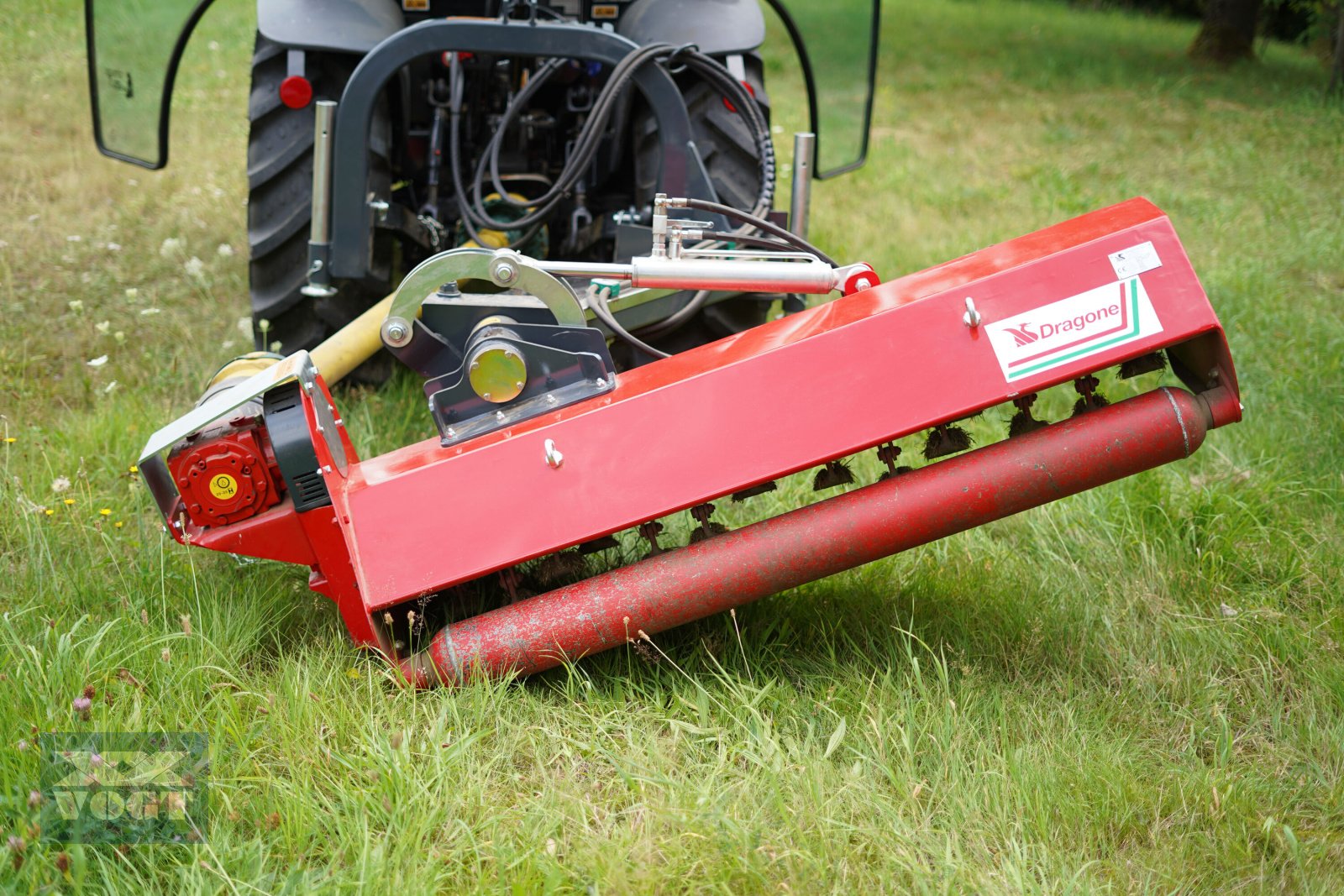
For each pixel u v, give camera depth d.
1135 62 12.02
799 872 1.92
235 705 2.20
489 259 2.43
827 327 2.31
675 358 2.53
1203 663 2.60
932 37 12.95
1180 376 2.56
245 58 8.66
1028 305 2.24
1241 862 2.03
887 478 2.33
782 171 6.45
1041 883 1.94
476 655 2.28
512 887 1.85
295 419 2.26
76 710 2.07
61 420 3.44
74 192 5.55
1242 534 3.09
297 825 1.96
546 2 3.75
